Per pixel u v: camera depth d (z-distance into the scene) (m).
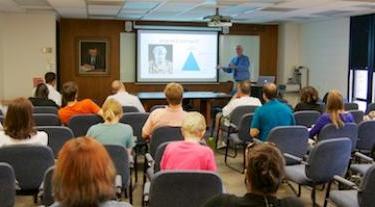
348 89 10.09
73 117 5.01
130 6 8.43
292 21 11.38
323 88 11.06
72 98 5.50
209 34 11.66
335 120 4.41
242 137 5.55
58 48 10.91
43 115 5.07
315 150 3.66
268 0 7.39
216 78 11.76
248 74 10.76
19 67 9.80
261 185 1.78
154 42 11.40
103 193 1.60
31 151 3.40
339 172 3.80
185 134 3.09
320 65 11.15
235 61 10.78
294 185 5.10
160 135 4.28
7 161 3.38
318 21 11.16
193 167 2.97
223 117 6.41
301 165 4.25
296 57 12.03
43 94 6.59
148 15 10.15
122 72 11.35
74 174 1.58
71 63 11.03
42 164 3.46
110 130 4.00
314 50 11.38
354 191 3.36
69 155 1.60
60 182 1.59
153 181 2.65
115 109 4.06
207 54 11.67
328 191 3.89
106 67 11.23
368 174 2.89
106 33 11.18
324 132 4.39
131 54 11.37
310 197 4.74
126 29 11.19
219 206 1.83
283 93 11.33
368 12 9.12
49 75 7.69
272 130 4.26
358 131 4.79
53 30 9.87
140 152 5.43
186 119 3.10
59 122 5.17
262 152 1.82
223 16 9.23
